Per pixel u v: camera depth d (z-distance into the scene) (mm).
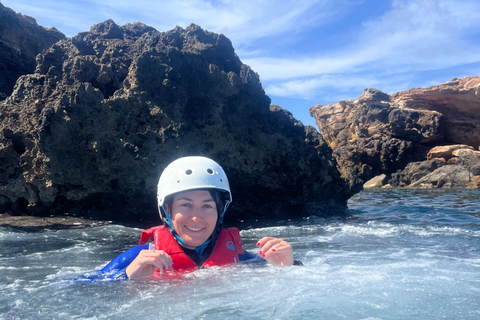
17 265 1641
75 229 2760
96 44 3969
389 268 1289
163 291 976
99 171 3275
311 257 1728
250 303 865
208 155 3523
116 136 3291
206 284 1018
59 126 3176
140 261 1069
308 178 3865
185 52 3680
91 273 1205
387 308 827
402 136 15148
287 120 4066
